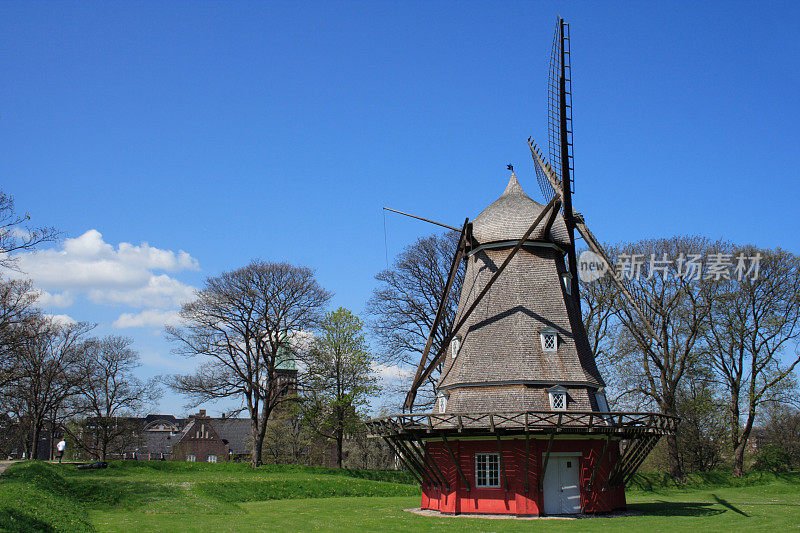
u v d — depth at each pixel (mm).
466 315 34312
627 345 50125
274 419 86250
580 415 29938
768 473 55719
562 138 32156
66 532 20078
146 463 50812
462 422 31062
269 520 28094
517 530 24625
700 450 60938
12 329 42094
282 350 57594
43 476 33125
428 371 35625
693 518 28984
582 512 30016
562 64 32469
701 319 49875
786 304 49531
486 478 30516
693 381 54500
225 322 55125
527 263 34938
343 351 57094
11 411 60031
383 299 53125
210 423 111625
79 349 62875
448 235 52781
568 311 33969
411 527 25828
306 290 56906
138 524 25109
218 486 41375
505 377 31875
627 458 31297
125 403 68312
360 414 56781
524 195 38188
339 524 26812
